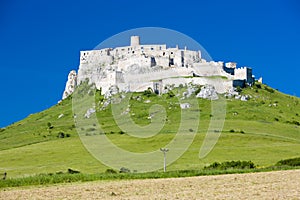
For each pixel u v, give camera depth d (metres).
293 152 144.50
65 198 52.38
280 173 72.75
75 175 73.69
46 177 71.94
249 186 58.56
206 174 76.81
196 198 50.06
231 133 162.50
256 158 131.38
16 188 64.19
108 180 69.69
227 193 53.16
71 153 138.75
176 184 62.00
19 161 136.25
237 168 93.75
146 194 54.00
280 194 51.69
